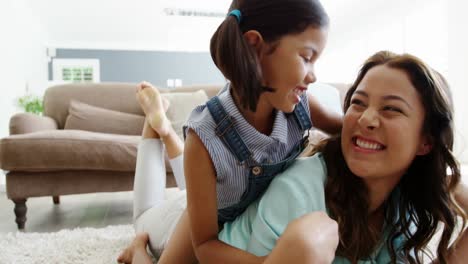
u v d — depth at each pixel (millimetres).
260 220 603
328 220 503
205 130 642
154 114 1134
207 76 6629
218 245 628
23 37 4062
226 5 4816
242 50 554
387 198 707
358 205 641
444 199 656
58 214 1740
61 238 1265
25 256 1092
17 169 1498
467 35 2615
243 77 555
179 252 786
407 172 688
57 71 6098
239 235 668
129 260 979
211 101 679
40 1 4461
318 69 4082
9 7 3471
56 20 5215
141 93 1186
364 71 648
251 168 670
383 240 681
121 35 5953
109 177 1644
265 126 681
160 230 977
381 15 3416
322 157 697
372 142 583
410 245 683
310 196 609
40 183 1547
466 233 659
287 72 574
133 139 1662
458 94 2643
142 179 1117
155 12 5039
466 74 2617
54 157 1507
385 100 571
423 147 627
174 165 1166
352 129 608
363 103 603
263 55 583
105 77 6352
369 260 644
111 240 1238
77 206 1898
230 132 645
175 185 1682
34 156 1486
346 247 616
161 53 6480
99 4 4719
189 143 649
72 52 6168
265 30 570
